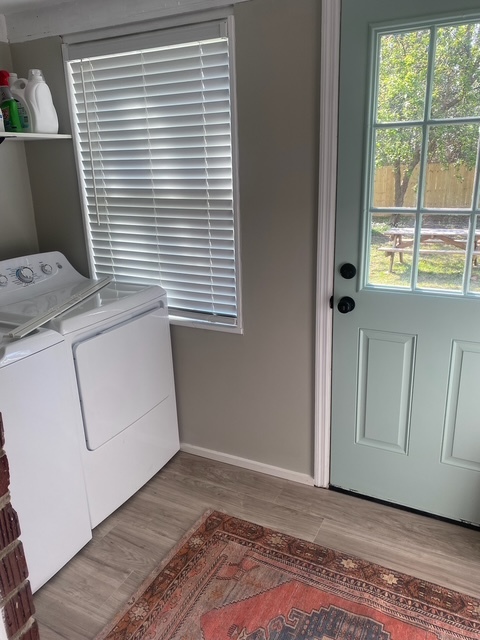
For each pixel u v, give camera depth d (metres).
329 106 1.84
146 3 2.04
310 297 2.13
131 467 2.30
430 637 1.62
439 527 2.10
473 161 1.71
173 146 2.22
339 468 2.31
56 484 1.88
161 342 2.43
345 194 1.92
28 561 1.79
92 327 1.99
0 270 2.21
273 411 2.38
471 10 1.57
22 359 1.68
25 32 2.36
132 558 2.00
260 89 1.96
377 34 1.72
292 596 1.79
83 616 1.75
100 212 2.51
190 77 2.08
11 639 0.95
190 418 2.65
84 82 2.31
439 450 2.06
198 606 1.76
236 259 2.24
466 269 1.82
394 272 1.95
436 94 1.70
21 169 2.58
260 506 2.26
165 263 2.44
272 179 2.05
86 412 1.99
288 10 1.83
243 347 2.36
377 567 1.90
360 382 2.13
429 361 1.97
